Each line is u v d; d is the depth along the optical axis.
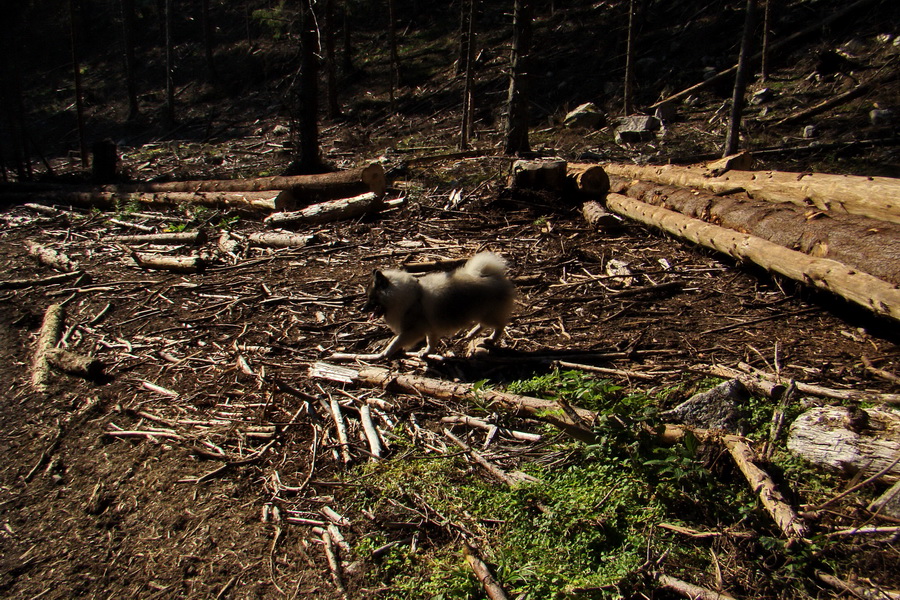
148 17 42.22
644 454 4.23
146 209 15.07
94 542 4.30
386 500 4.27
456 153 17.45
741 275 8.20
